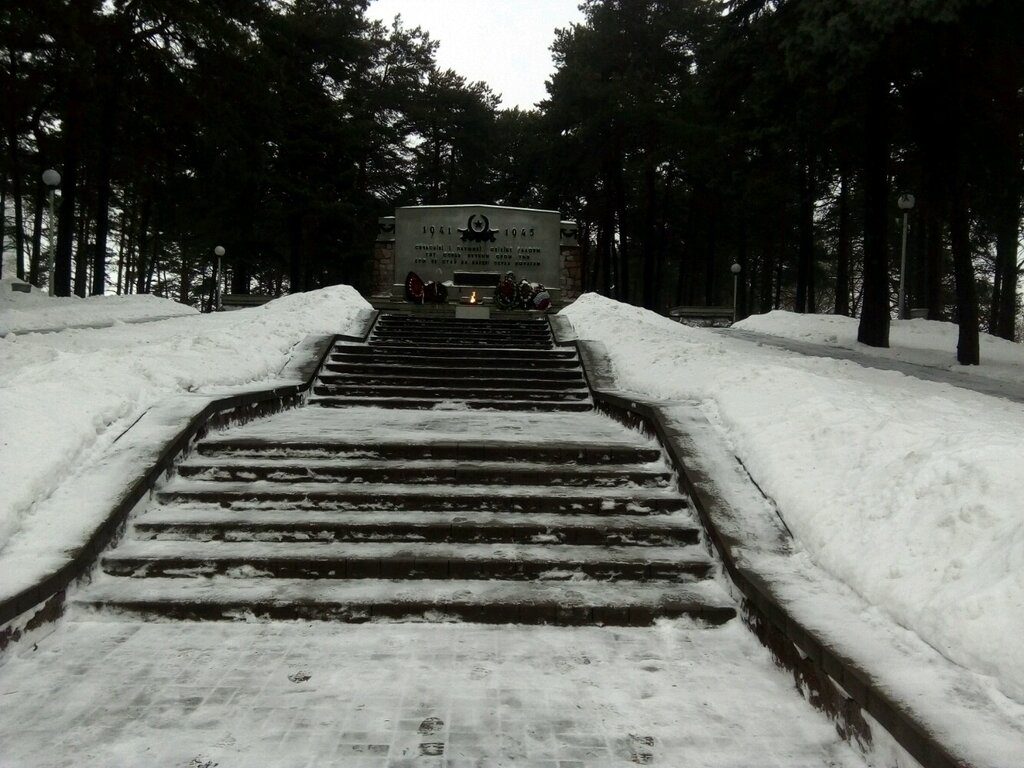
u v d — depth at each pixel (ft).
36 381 23.97
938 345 65.26
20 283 78.07
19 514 17.46
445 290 66.80
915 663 11.88
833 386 25.93
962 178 55.72
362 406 35.04
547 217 77.30
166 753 11.22
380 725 12.16
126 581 17.34
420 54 152.15
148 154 94.63
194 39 82.17
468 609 16.38
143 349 31.83
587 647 15.35
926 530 14.37
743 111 64.39
